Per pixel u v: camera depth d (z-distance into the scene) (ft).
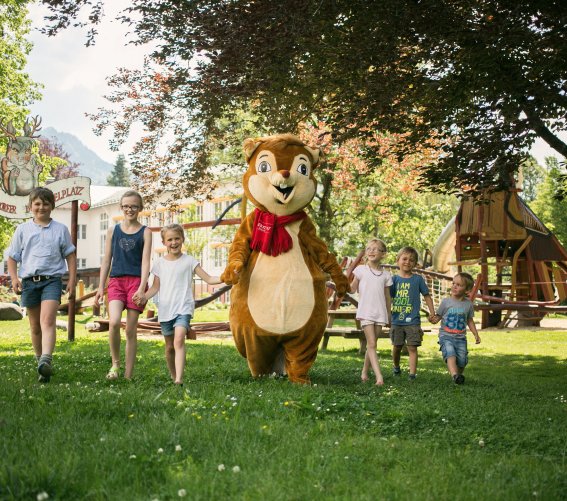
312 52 35.53
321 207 99.40
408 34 33.63
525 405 23.77
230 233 123.44
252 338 27.37
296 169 28.17
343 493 12.35
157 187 64.49
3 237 113.60
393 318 32.58
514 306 65.36
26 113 110.63
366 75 35.86
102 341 47.98
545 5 30.48
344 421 18.95
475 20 34.12
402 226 116.57
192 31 37.14
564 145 35.50
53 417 17.12
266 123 44.27
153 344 46.39
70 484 12.01
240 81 38.19
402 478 13.32
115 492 11.84
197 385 24.57
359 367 35.65
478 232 76.79
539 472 14.32
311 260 28.22
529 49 31.65
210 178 58.54
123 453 13.92
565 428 19.67
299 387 25.31
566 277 86.69
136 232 26.99
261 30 33.71
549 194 151.33
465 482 13.26
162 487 12.21
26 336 53.11
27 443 14.42
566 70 30.42
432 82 34.17
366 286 29.81
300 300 27.17
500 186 34.88
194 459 13.97
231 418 17.99
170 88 44.21
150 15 37.99
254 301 27.32
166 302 26.13
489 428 19.44
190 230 131.03
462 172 34.14
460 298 32.09
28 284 26.14
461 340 31.60
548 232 82.38
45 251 26.21
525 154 34.55
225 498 11.79
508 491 12.82
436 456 15.35
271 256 27.68
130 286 26.89
